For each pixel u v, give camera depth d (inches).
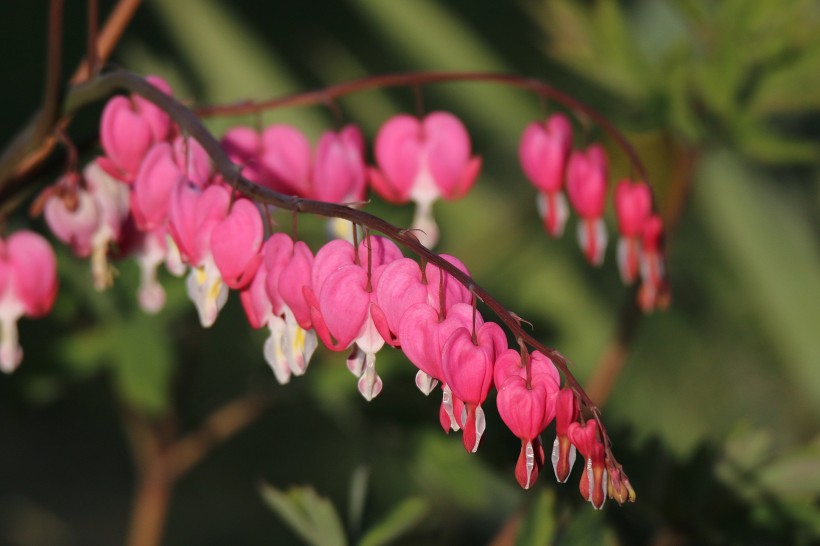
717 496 39.7
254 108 36.6
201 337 43.6
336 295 32.0
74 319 42.3
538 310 48.1
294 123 53.4
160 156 34.3
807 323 52.7
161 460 43.5
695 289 54.4
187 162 33.7
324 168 36.2
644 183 36.9
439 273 31.9
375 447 42.7
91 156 42.1
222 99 54.6
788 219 54.5
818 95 42.6
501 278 48.2
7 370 35.3
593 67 43.1
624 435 40.6
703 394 52.7
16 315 35.4
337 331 32.0
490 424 40.6
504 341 31.5
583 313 49.6
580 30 43.3
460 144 37.0
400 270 31.9
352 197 36.5
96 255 35.6
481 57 59.8
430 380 31.9
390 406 41.8
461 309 31.7
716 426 51.8
